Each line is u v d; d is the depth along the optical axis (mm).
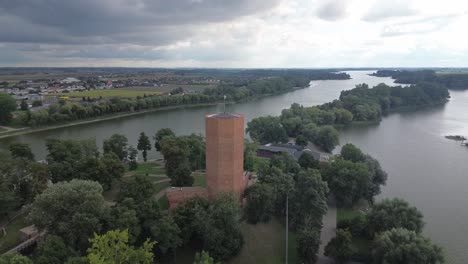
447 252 83250
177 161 114438
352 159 121000
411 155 162125
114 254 55156
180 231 77000
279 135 182375
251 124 192875
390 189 121625
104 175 108062
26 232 84438
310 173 91562
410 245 69062
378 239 75188
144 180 91375
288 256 81250
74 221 71438
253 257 80250
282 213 95000
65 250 65188
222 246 76750
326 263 78125
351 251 77250
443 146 178500
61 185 78312
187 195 93188
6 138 199875
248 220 89438
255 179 109188
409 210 84625
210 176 89375
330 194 113375
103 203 78062
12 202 90125
